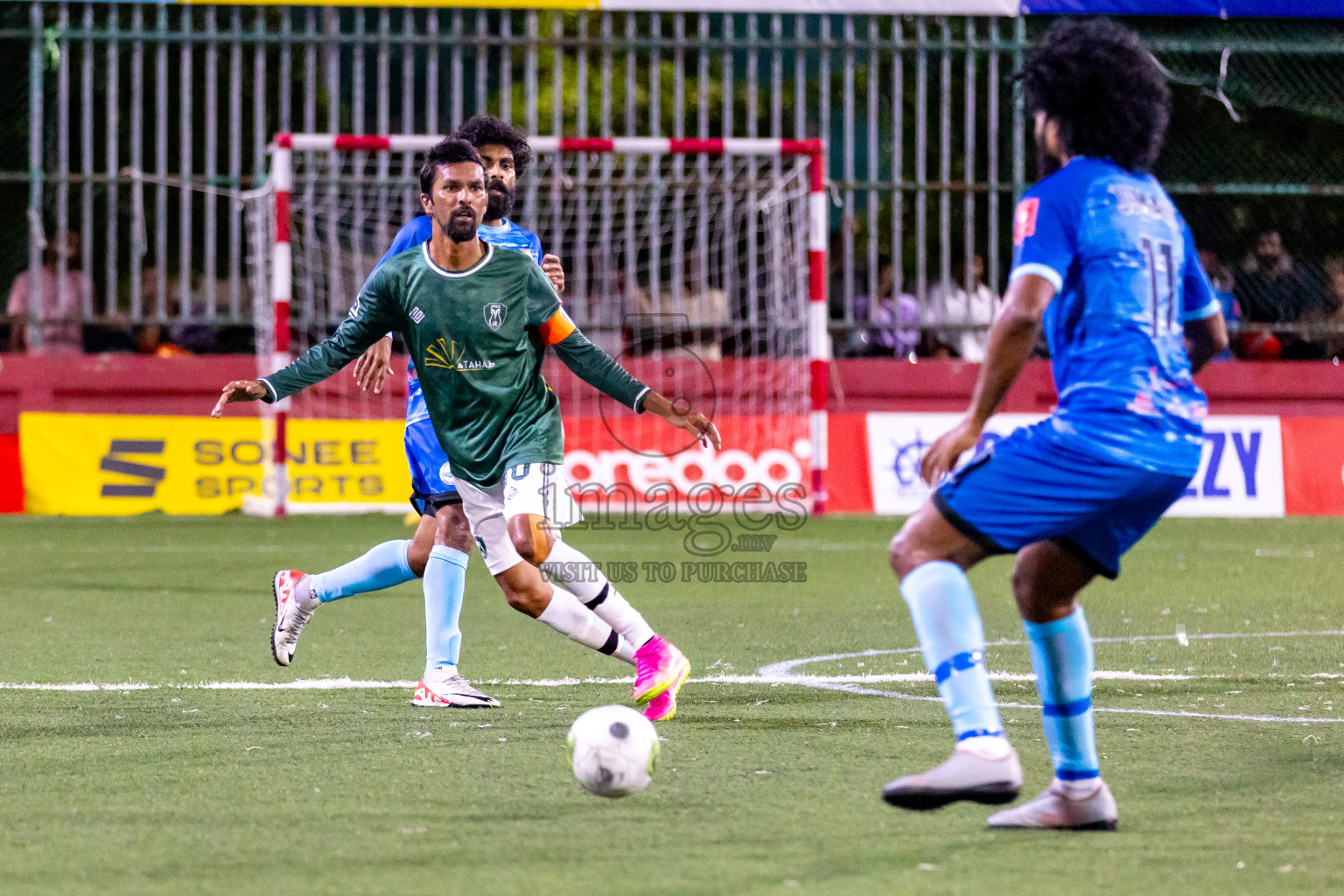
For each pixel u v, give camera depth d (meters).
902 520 47.66
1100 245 12.06
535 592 17.25
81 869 11.12
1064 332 12.34
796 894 10.47
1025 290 11.80
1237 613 27.64
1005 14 47.50
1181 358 12.42
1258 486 49.25
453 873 10.99
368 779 14.16
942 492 12.34
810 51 54.69
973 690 12.01
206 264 49.16
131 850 11.66
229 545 39.25
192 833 12.16
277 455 45.81
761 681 20.23
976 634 12.12
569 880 10.80
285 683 19.86
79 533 42.22
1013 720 17.41
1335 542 41.81
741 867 11.16
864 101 55.81
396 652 22.81
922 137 50.59
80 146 52.94
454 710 17.91
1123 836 12.13
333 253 48.38
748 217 52.88
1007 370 11.85
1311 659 22.22
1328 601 29.48
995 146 49.94
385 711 17.81
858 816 12.77
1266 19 52.56
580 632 17.23
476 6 46.53
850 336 53.19
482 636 24.56
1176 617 27.17
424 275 16.58
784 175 54.75
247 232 51.88
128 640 23.86
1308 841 12.00
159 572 33.38
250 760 14.98
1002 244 54.19
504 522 17.20
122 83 53.91
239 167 50.69
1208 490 48.94
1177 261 12.52
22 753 15.30
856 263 53.81
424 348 16.64
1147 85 12.49
